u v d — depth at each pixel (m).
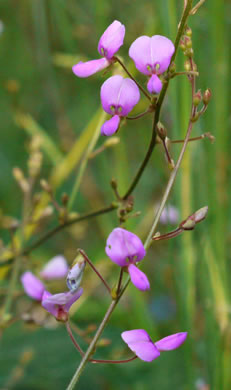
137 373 0.32
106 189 0.35
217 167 0.32
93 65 0.22
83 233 0.43
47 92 0.43
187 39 0.22
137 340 0.21
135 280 0.21
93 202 0.42
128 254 0.21
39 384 0.32
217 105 0.32
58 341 0.33
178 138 0.29
